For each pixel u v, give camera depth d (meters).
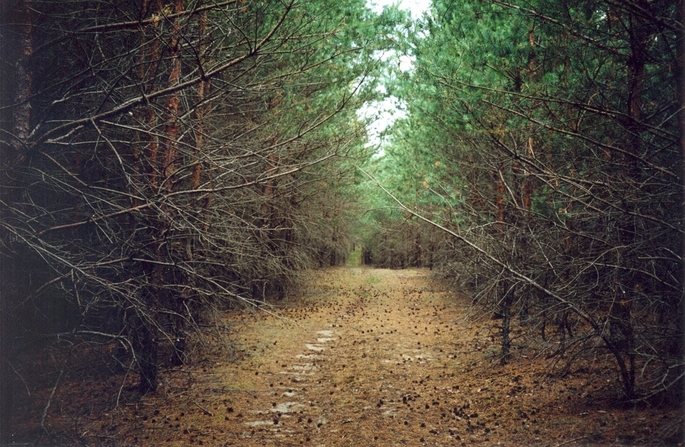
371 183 24.89
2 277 5.59
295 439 6.52
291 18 7.55
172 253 8.52
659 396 6.44
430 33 10.74
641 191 5.83
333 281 27.95
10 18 5.61
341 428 6.93
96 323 8.71
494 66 8.30
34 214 6.62
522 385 8.24
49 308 7.40
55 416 6.87
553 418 6.62
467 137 9.67
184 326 9.34
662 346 7.31
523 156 6.38
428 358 11.23
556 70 7.25
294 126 11.54
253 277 14.28
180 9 6.96
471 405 7.71
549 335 9.70
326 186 17.69
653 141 6.34
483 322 14.20
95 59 6.78
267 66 8.29
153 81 5.73
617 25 6.42
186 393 8.27
